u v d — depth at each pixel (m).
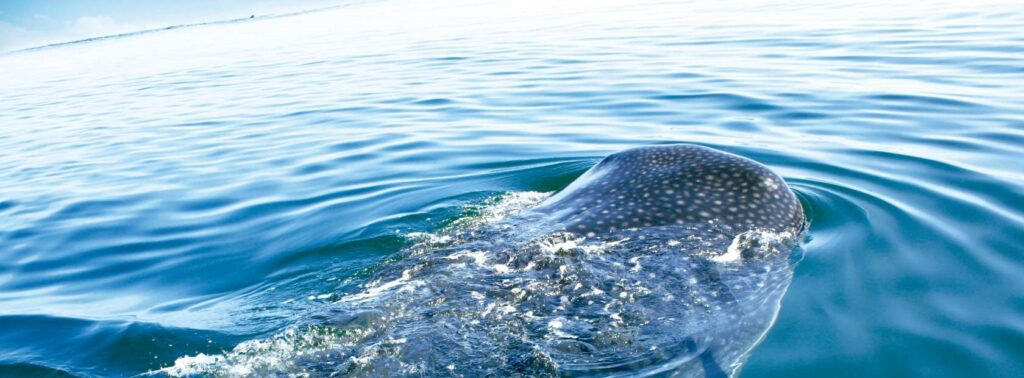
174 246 7.74
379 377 4.36
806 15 24.75
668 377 4.45
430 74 18.86
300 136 12.74
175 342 5.23
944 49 15.95
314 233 7.64
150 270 7.14
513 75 17.42
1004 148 8.94
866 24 21.05
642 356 4.60
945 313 5.25
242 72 23.53
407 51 24.91
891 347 4.86
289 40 36.31
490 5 48.00
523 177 9.13
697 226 6.05
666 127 11.34
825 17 23.75
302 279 6.34
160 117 16.22
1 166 12.63
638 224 6.04
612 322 4.88
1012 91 11.81
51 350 5.34
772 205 6.45
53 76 30.09
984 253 6.12
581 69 17.38
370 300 5.24
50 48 63.50
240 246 7.54
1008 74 13.06
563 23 29.91
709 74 15.30
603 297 5.12
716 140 10.32
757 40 19.72
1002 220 6.74
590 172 7.32
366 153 11.04
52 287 6.90
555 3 42.78
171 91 20.45
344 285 5.95
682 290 5.26
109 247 7.89
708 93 13.46
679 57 17.91
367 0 106.88
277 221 8.21
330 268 6.54
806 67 15.27
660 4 34.91
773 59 16.55
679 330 4.85
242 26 62.81
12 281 7.12
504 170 9.52
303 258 6.92
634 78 15.57
